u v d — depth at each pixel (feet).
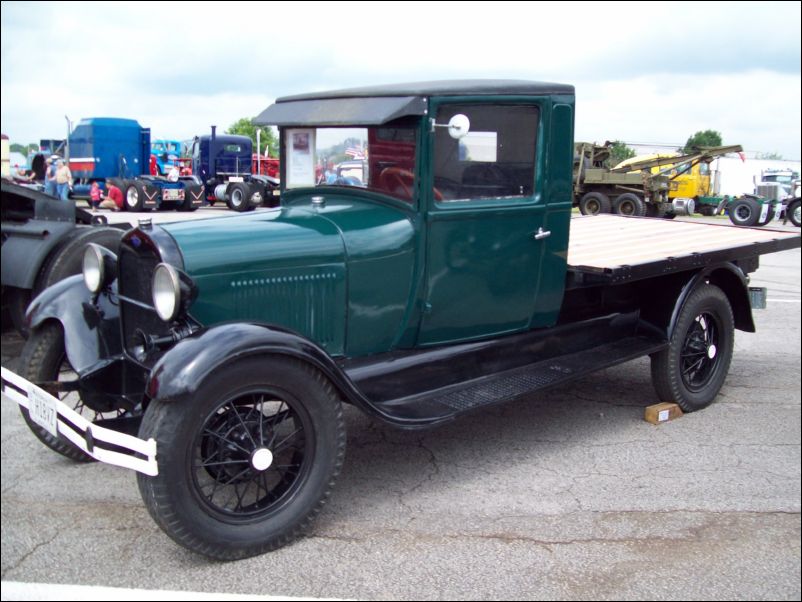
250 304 10.77
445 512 11.21
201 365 8.98
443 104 11.44
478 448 13.66
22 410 12.17
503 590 9.25
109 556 10.01
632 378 17.99
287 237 11.09
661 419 15.01
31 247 18.15
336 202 12.77
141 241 10.87
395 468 12.78
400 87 11.61
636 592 9.22
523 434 14.35
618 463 13.02
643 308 15.19
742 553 10.11
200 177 61.05
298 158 13.47
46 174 59.36
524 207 12.57
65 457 13.34
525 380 12.76
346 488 12.00
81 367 11.90
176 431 9.04
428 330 12.31
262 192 46.75
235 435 9.87
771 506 11.43
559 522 10.93
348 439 14.10
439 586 9.32
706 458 13.25
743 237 17.10
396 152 11.81
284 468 10.61
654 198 52.06
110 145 68.03
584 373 13.17
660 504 11.50
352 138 12.48
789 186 54.54
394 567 9.74
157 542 10.39
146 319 11.23
